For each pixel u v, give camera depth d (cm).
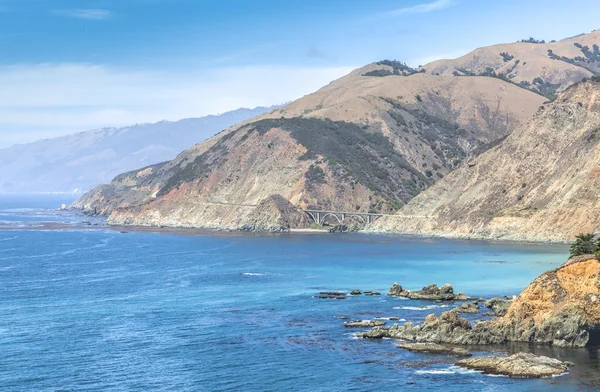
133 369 8675
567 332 9112
